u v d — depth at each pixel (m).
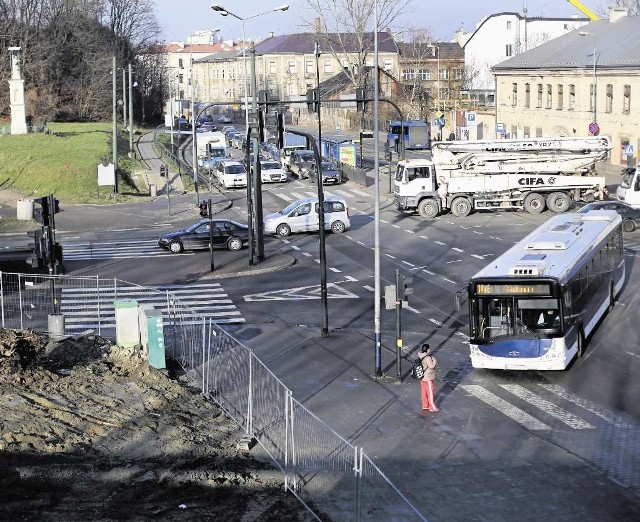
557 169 51.44
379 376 24.25
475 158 51.25
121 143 95.50
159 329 24.27
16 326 29.84
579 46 80.62
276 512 15.77
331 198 48.56
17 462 17.50
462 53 135.75
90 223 54.72
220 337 24.64
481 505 16.30
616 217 32.44
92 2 127.19
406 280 23.72
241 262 40.22
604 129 73.81
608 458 18.52
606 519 15.68
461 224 49.19
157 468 17.53
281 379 24.19
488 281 23.75
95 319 30.94
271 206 58.09
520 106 86.38
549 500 16.50
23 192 69.00
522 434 19.97
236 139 98.00
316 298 33.72
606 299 29.81
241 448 18.80
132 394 21.89
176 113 129.25
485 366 23.88
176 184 70.69
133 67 129.88
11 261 38.84
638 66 68.44
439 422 20.80
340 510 15.98
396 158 81.44
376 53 27.30
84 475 17.12
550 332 23.55
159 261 41.38
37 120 109.94
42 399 20.84
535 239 28.22
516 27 123.00
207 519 15.38
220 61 177.12
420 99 103.62
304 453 18.09
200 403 21.66
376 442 19.56
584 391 22.95
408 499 16.55
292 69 153.62
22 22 115.44
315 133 108.81
